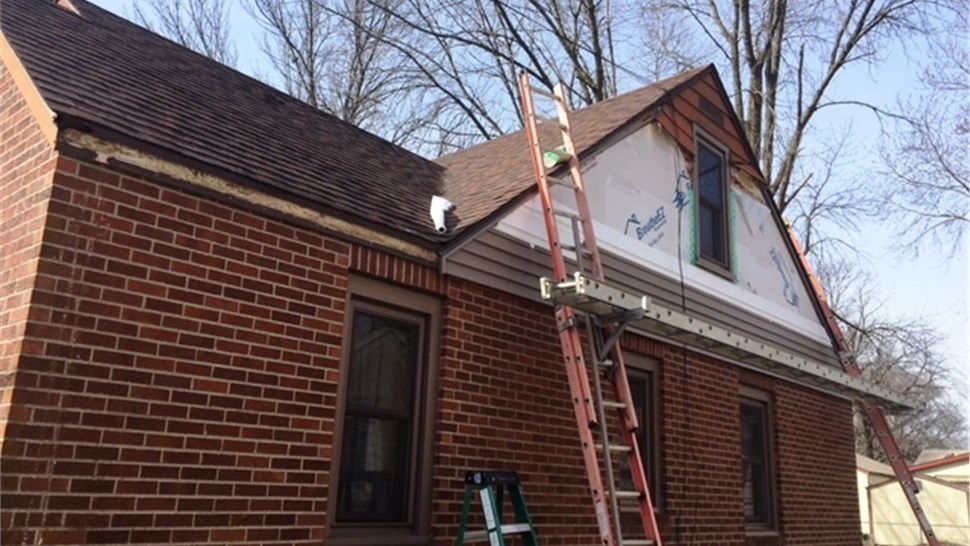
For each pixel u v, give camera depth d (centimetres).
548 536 617
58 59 503
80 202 406
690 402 799
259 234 479
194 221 450
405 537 531
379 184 650
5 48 489
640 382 770
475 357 594
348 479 518
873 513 3019
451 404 568
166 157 443
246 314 462
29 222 406
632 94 943
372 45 2041
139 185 430
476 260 611
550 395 648
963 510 2875
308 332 492
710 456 809
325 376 496
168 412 416
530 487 612
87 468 382
